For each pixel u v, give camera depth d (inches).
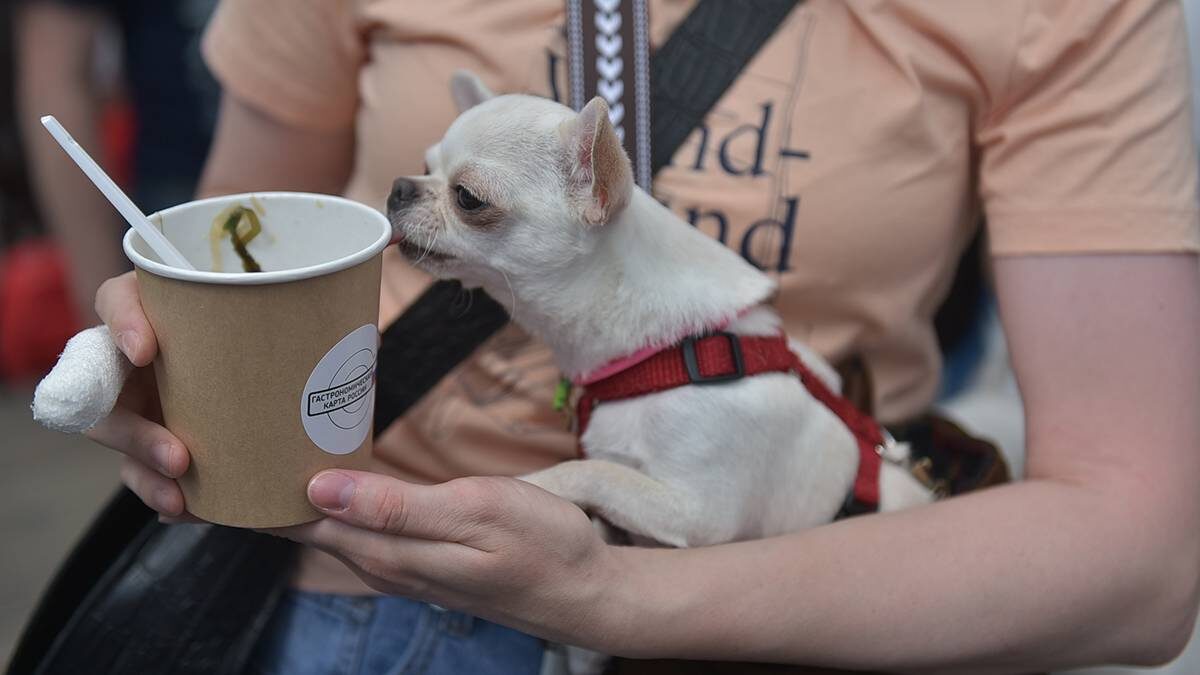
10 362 174.6
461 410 61.1
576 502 51.9
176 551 59.8
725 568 49.5
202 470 43.8
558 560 45.8
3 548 144.3
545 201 53.9
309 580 62.5
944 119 56.9
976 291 69.9
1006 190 56.6
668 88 57.8
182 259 42.4
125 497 61.4
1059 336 54.9
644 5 57.7
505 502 44.4
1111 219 53.9
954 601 50.1
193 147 130.4
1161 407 53.6
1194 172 55.8
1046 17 54.8
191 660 59.3
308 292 40.2
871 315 59.5
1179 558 53.1
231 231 47.4
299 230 47.9
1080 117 54.4
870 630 49.7
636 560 49.2
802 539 51.6
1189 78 56.8
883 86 56.1
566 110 56.4
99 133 143.3
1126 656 54.2
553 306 55.3
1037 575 50.7
